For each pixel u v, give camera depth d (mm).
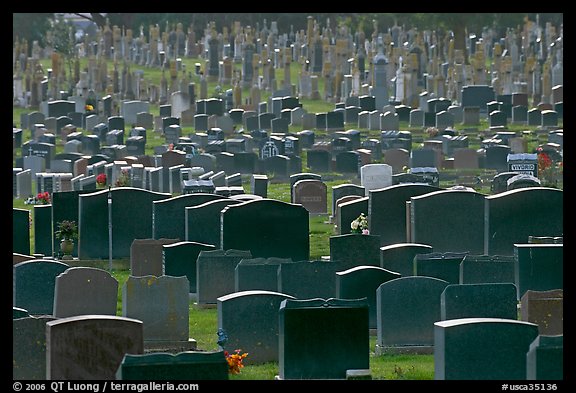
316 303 51094
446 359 48938
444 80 195000
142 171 116125
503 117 160250
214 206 81125
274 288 66312
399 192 82250
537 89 194375
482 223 79500
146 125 171625
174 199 82875
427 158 126250
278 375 52594
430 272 66625
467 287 56312
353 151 131375
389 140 139125
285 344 50719
